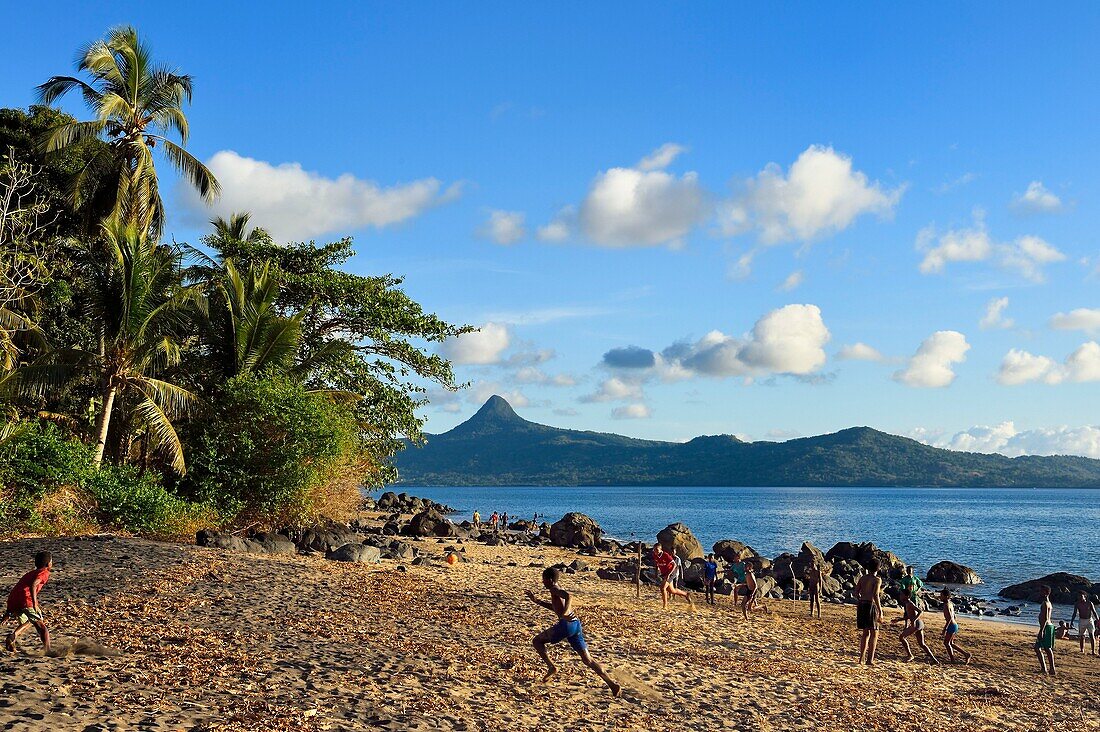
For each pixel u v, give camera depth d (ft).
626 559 146.30
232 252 137.49
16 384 90.02
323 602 56.59
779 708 41.42
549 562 129.80
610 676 43.27
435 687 37.01
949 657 63.52
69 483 85.40
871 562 58.23
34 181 112.98
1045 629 62.95
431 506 377.71
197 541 84.53
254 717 29.66
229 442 97.45
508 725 32.89
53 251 112.88
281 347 108.88
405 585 69.87
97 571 60.75
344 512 109.50
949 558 194.80
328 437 99.45
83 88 114.11
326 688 34.73
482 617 57.26
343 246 141.28
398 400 130.11
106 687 31.50
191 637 41.91
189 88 117.39
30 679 31.37
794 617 82.64
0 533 78.02
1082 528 321.32
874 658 60.64
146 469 105.09
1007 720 44.70
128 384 95.30
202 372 108.68
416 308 135.85
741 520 370.94
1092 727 45.19
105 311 95.61
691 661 50.37
